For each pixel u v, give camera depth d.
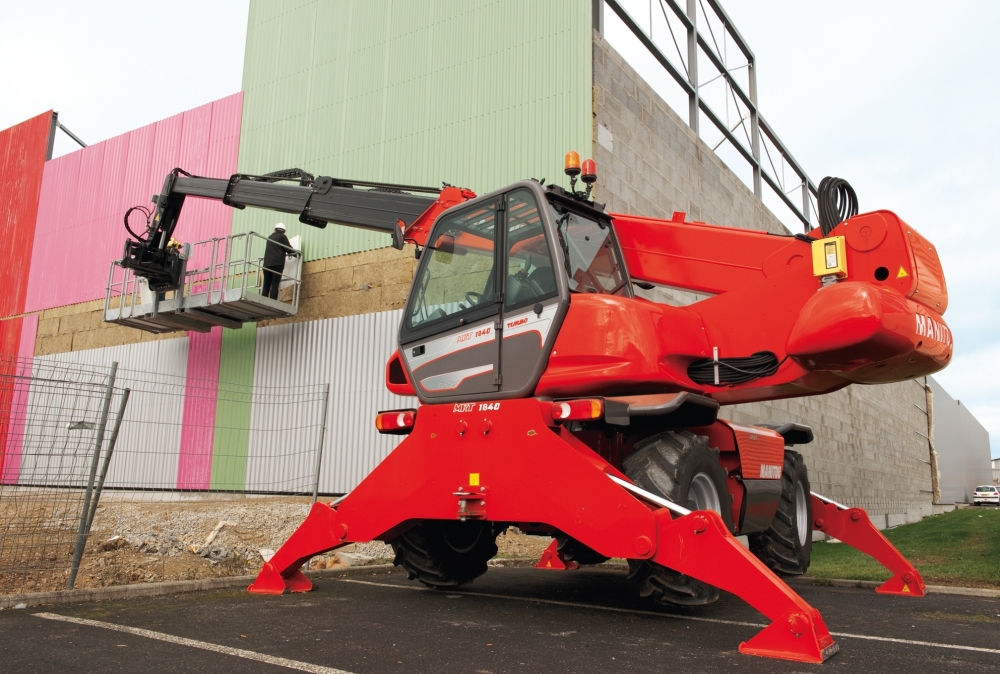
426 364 5.02
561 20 11.62
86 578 5.43
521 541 9.41
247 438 14.03
